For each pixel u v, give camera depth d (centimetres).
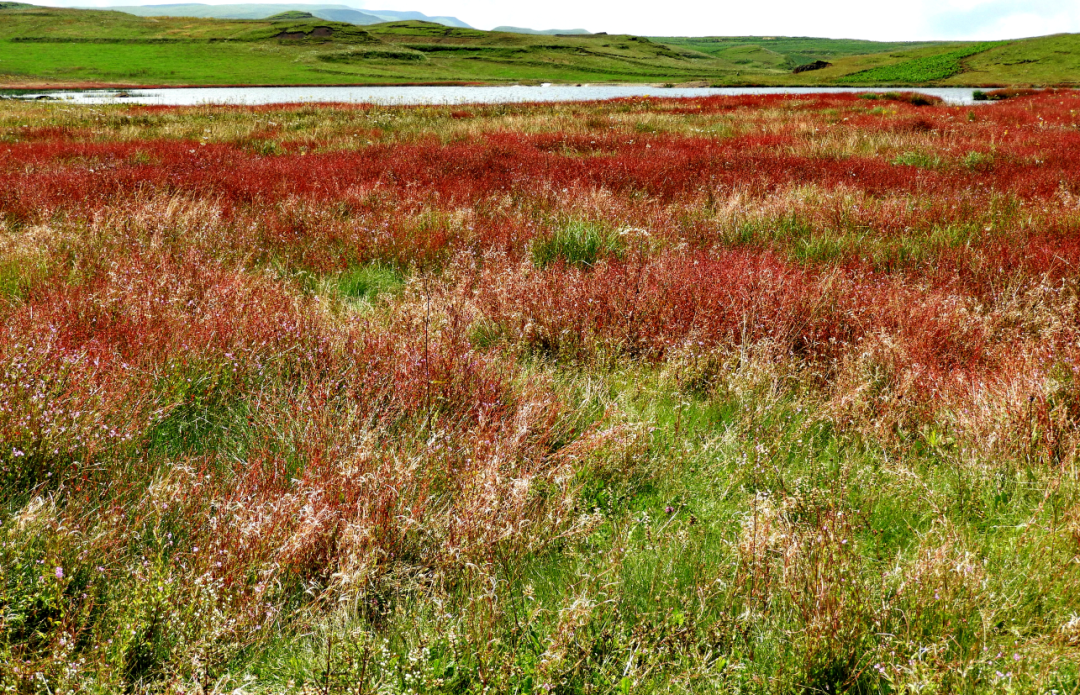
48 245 655
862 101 3256
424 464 327
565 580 262
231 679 216
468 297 549
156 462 328
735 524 301
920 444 365
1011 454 337
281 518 275
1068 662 218
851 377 418
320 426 349
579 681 219
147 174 1064
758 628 238
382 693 209
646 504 321
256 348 432
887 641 222
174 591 236
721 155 1387
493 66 12306
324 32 12431
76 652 223
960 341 472
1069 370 398
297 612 244
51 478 300
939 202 905
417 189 1031
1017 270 599
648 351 472
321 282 616
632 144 1658
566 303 523
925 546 268
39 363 364
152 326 447
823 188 988
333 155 1434
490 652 221
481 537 269
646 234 725
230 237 739
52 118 2175
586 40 16775
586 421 389
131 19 14250
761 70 18800
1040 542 269
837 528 278
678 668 224
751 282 552
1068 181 1029
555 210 863
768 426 378
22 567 239
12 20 12875
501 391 396
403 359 415
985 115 2420
